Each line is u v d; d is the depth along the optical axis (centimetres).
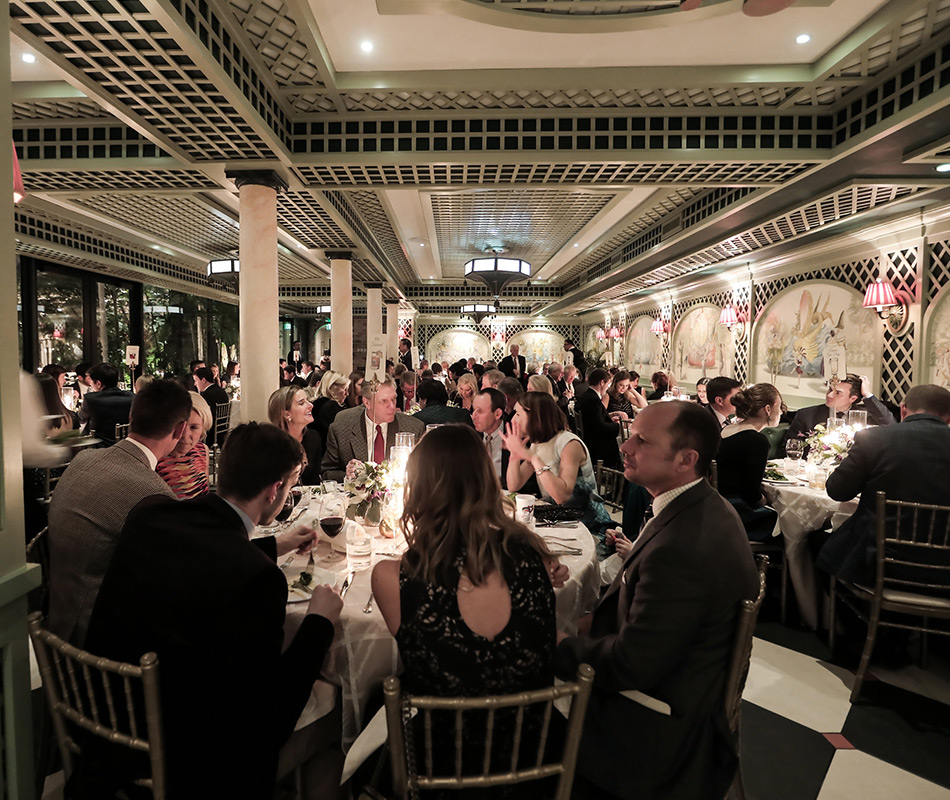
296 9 302
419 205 784
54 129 453
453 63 369
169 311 1220
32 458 227
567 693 109
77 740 133
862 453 262
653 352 1355
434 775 117
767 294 873
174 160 451
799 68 369
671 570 132
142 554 129
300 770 157
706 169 445
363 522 209
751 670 267
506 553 122
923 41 324
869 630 243
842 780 195
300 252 968
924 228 577
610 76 374
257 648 123
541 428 292
